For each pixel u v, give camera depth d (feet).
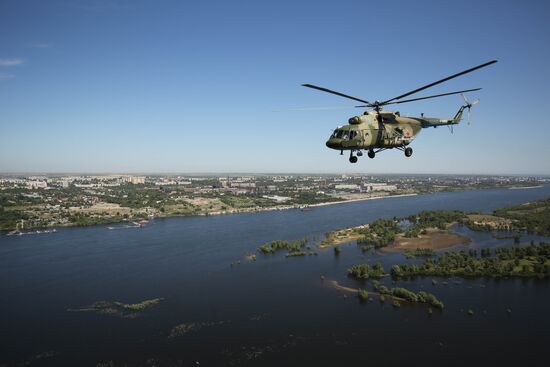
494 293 329.52
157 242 538.06
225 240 552.00
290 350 245.65
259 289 347.15
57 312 299.38
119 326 277.44
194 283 362.74
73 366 231.30
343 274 388.57
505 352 240.12
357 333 264.52
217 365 231.91
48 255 463.01
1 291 341.82
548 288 339.16
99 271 397.80
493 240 542.16
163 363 233.76
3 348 249.55
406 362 231.91
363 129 139.33
